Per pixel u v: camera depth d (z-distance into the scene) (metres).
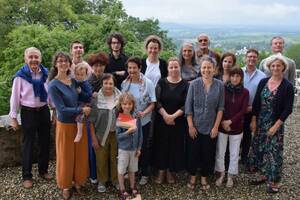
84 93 4.14
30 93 4.32
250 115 4.95
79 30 14.07
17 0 23.77
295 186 4.70
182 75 4.83
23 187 4.53
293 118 8.52
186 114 4.39
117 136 4.24
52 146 5.32
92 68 4.35
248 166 5.09
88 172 4.37
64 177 4.14
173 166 4.61
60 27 16.52
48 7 23.80
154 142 4.61
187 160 4.57
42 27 15.14
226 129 4.50
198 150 4.49
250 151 4.95
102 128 4.25
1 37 22.14
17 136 5.09
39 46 13.09
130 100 4.16
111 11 15.12
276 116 4.34
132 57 4.34
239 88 4.49
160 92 4.46
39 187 4.54
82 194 4.40
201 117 4.37
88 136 4.31
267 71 5.10
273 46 5.31
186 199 4.34
